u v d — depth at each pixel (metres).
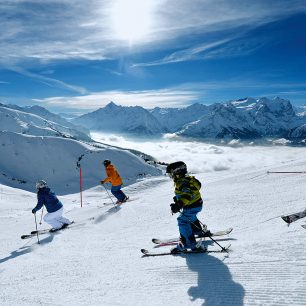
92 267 6.29
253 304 3.72
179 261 5.75
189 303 4.02
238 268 4.83
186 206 6.22
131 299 4.41
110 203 16.59
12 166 73.81
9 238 11.32
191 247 6.14
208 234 6.45
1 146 78.19
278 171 17.33
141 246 7.44
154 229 9.10
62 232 10.76
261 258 4.98
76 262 6.85
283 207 8.76
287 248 5.11
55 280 5.78
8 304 4.83
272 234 6.10
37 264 7.21
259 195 11.30
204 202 11.48
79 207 17.94
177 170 6.15
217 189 14.84
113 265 6.21
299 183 12.78
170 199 14.12
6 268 7.23
